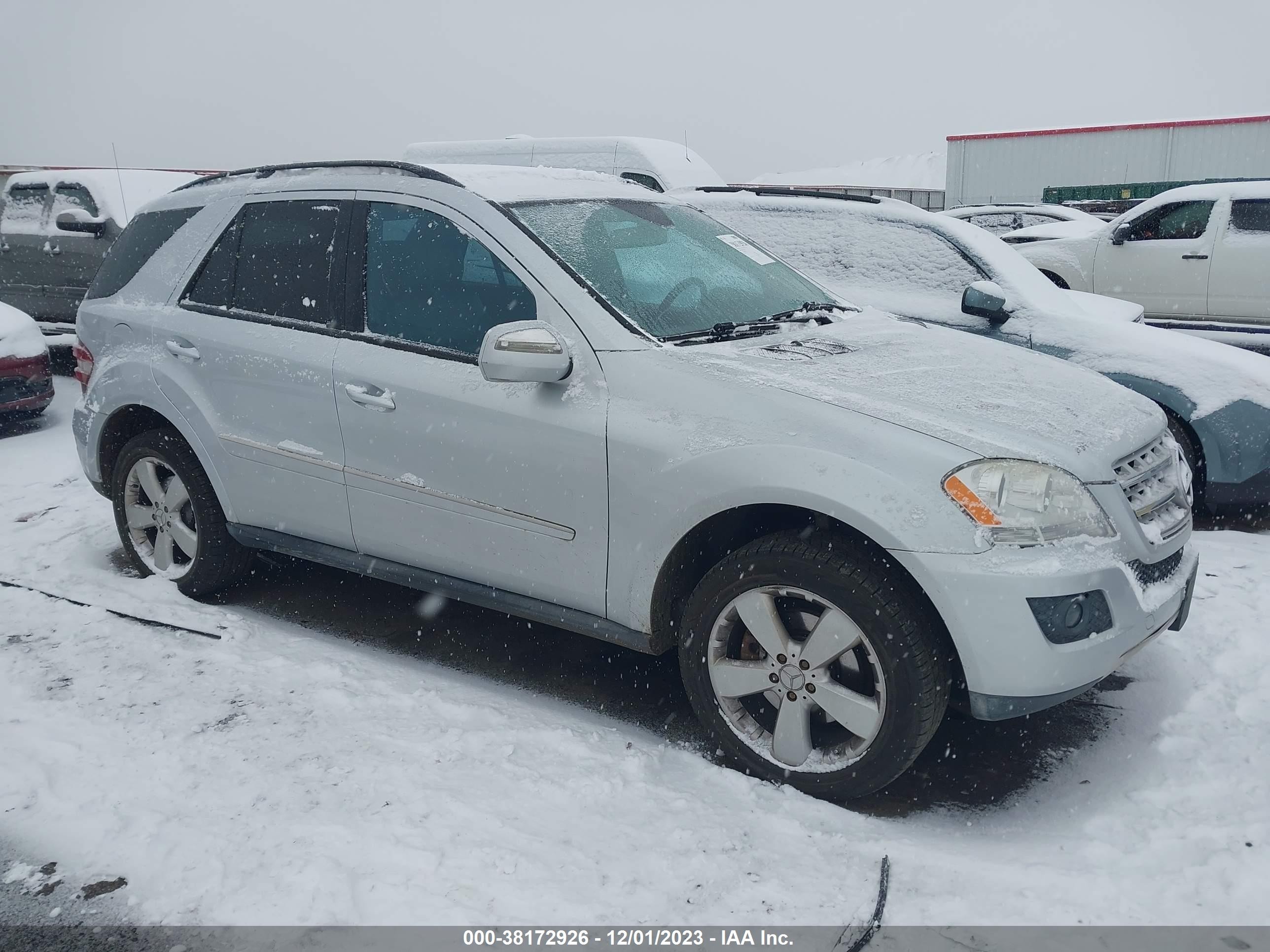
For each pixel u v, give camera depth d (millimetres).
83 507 5805
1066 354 5402
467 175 3725
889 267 5848
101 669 3676
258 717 3322
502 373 3049
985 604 2627
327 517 3789
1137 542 2830
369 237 3707
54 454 7082
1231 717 3367
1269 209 9609
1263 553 4875
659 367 3098
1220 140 23219
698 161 11711
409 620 4289
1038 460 2734
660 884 2535
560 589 3293
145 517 4469
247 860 2605
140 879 2559
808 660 2893
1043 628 2648
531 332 3051
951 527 2654
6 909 2471
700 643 3084
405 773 2988
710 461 2906
